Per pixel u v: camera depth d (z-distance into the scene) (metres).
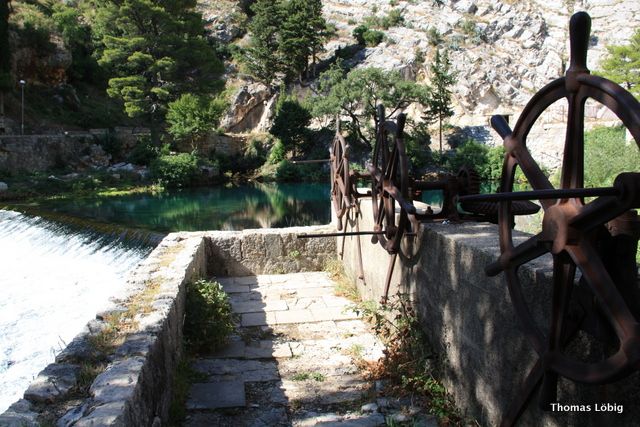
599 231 2.03
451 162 34.81
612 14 55.00
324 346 4.99
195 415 3.73
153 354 3.16
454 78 41.16
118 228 14.83
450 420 3.58
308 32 45.72
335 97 36.50
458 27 52.22
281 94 40.88
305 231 7.88
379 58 48.34
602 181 12.22
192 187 32.16
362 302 6.05
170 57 34.56
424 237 4.29
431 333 4.20
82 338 3.29
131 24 33.84
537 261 2.75
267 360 4.71
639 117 1.75
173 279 4.76
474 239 3.62
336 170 7.28
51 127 33.84
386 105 36.81
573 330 2.25
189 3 35.34
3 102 31.42
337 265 7.72
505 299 2.97
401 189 4.38
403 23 52.97
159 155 33.22
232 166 36.88
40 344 7.70
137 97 34.28
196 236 7.50
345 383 4.20
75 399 2.55
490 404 3.21
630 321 1.80
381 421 3.59
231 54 50.50
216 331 4.83
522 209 3.79
